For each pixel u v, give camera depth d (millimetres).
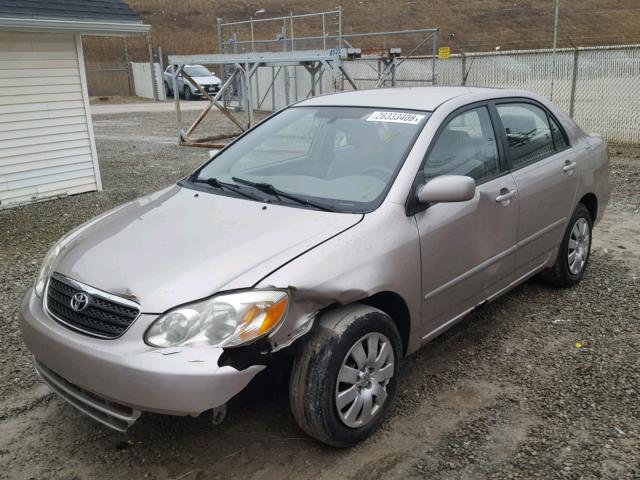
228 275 2787
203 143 14828
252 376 2691
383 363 3154
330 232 3068
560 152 4715
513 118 4336
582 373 3748
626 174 9648
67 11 8883
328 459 3014
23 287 5504
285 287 2740
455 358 3982
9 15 8234
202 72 30828
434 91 4215
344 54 13539
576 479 2818
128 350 2670
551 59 14320
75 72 9445
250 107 15680
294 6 45562
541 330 4344
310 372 2836
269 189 3621
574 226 4910
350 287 2912
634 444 3055
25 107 8984
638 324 4391
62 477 2941
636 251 5984
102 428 3322
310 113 4230
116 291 2830
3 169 8914
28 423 3387
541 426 3229
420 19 39469
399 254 3168
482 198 3750
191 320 2660
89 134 9742
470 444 3100
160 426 3314
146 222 3432
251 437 3199
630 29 33594
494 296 4109
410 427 3256
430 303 3459
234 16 46312
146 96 33562
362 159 3631
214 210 3465
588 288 5074
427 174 3480
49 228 7723
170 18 45281
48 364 2979
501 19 37531
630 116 12984
